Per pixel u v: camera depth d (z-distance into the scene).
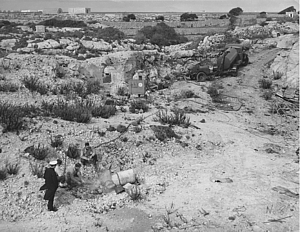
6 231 8.09
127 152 12.16
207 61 23.95
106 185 10.27
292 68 22.72
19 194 9.21
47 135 11.80
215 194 10.18
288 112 18.31
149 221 8.77
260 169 11.95
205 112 17.77
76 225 8.48
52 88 16.55
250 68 25.73
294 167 12.19
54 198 9.44
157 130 13.78
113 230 8.39
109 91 19.19
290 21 46.72
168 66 24.56
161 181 10.81
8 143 10.85
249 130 15.84
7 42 36.12
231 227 8.62
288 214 9.26
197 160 12.45
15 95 14.70
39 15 141.50
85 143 11.42
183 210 9.31
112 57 21.11
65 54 28.88
